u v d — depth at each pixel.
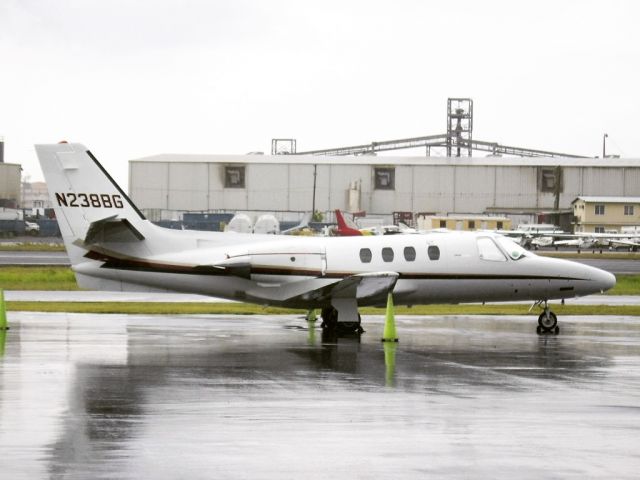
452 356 55.75
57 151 69.50
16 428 33.50
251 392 41.62
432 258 72.94
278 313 86.81
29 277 131.00
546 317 72.25
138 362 51.31
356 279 66.19
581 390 42.75
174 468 28.17
